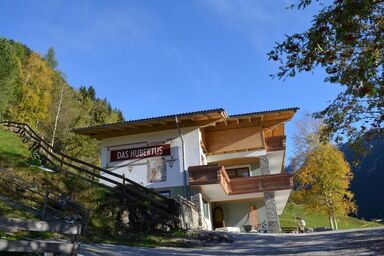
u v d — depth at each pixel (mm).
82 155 53750
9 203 13992
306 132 45344
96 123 80188
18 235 11164
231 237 18234
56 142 56469
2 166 19766
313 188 41094
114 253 11570
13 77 39844
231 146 28797
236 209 29078
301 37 6059
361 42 5969
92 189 19812
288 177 26250
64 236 12664
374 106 7230
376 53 5879
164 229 18531
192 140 26484
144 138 27297
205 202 27000
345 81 6148
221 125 29109
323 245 14023
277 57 6211
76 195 18969
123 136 27750
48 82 66188
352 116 7723
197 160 25922
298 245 14703
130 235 16469
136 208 18766
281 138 29562
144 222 18250
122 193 19375
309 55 6016
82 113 70750
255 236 18859
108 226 16609
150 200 19188
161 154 26609
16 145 25266
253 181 26641
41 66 69938
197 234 17953
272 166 34125
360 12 5582
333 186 40406
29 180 18938
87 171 21266
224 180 25641
